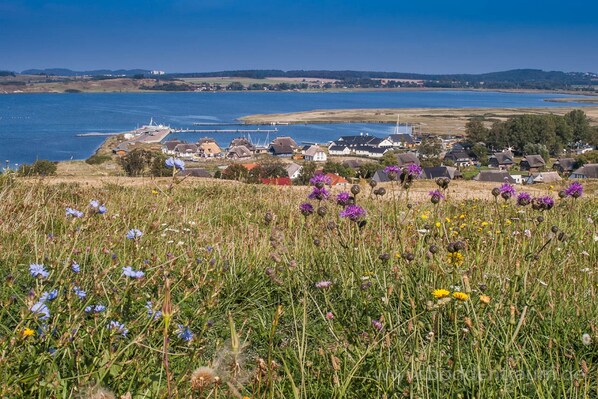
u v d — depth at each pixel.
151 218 6.34
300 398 3.18
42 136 149.38
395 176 5.56
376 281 4.58
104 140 142.50
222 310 4.34
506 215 8.03
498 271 4.80
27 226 5.55
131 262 4.47
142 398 2.88
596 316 4.18
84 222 4.20
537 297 4.45
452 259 4.43
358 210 5.00
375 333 3.72
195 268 4.74
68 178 19.86
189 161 122.38
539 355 3.61
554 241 5.50
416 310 4.20
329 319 3.84
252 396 2.89
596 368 3.59
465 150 135.12
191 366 3.21
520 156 136.50
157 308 3.41
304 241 5.61
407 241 5.46
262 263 5.25
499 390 3.21
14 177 9.91
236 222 8.33
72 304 3.42
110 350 2.99
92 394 2.43
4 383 2.68
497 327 3.79
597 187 21.67
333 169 50.88
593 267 5.48
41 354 2.95
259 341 4.00
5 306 3.20
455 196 15.80
